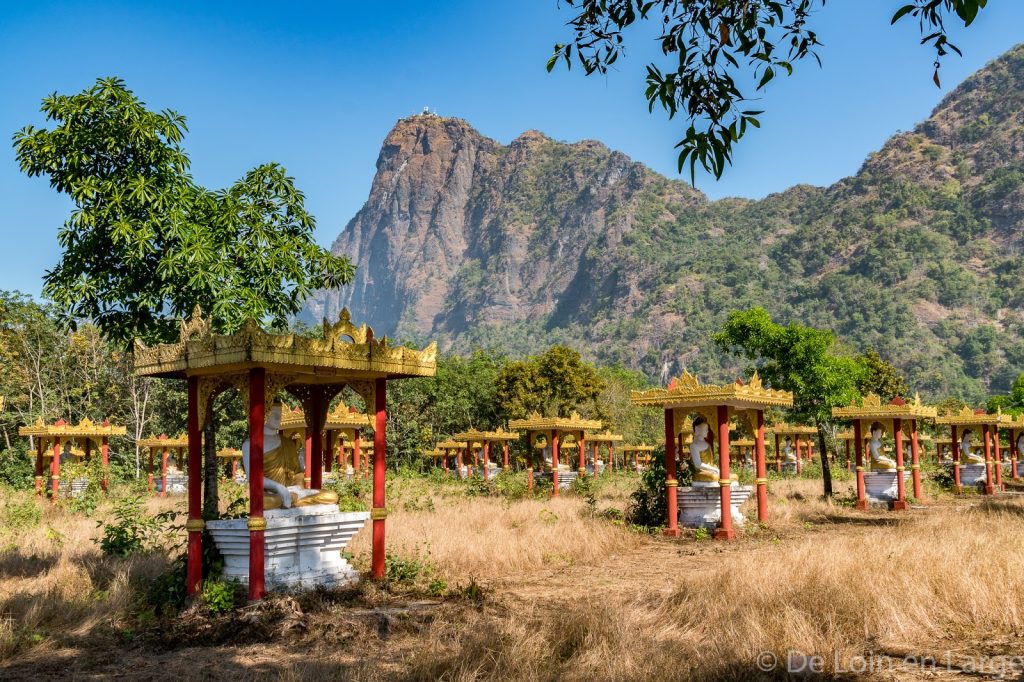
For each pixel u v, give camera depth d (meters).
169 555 14.19
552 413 60.22
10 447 43.88
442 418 61.75
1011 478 45.41
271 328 16.31
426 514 21.25
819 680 7.56
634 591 11.88
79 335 48.75
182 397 50.78
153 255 15.11
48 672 8.67
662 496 21.56
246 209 15.74
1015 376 171.00
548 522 18.88
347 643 9.59
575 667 7.98
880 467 28.80
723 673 7.72
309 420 13.71
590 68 7.81
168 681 8.30
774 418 57.16
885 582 9.87
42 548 15.66
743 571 10.87
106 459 35.81
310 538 12.13
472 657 8.30
